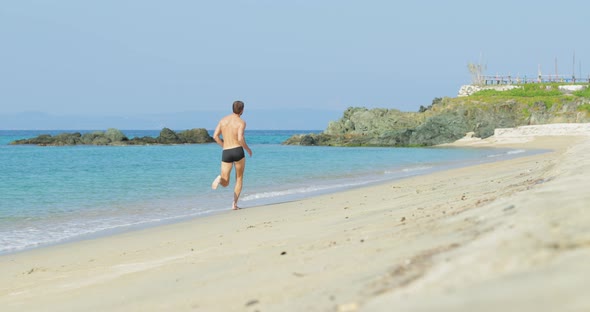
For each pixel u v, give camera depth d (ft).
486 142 207.31
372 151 171.42
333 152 166.40
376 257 15.88
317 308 11.59
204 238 30.89
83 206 49.73
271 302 13.56
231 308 13.80
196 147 236.43
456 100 252.62
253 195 55.72
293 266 17.62
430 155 136.26
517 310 7.66
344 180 70.08
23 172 92.79
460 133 224.53
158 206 49.24
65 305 18.28
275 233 28.89
